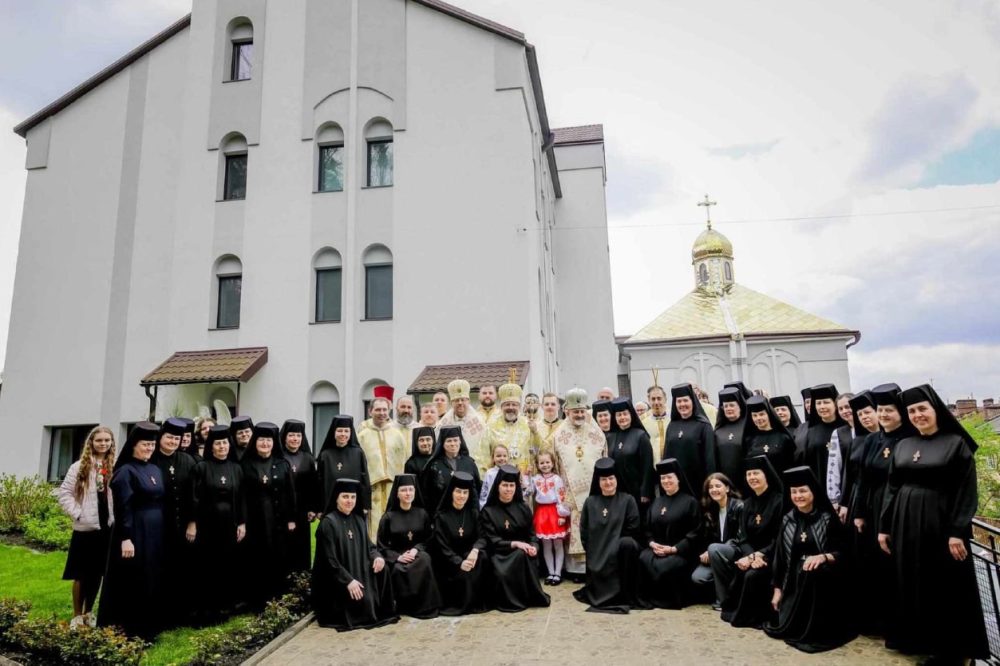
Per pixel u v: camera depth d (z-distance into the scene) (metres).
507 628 7.21
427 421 9.82
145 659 6.30
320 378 16.73
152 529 6.96
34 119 19.59
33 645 6.40
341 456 8.85
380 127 18.03
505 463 9.09
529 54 17.86
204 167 18.30
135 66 19.48
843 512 7.13
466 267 16.69
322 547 7.63
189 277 17.77
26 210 19.22
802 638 6.40
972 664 5.93
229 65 18.98
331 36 18.41
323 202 17.59
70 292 18.45
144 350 17.77
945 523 5.81
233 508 7.75
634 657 6.23
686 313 27.83
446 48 17.83
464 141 17.28
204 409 16.27
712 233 30.73
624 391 30.19
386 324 16.75
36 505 12.86
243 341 17.22
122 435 17.50
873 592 6.63
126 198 18.70
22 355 18.34
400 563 7.90
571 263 25.44
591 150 26.23
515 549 8.12
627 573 7.92
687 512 8.02
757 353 25.59
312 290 17.27
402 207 17.23
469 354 16.27
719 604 7.55
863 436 7.16
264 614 7.34
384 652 6.61
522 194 16.80
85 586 7.06
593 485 8.38
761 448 8.35
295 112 18.16
